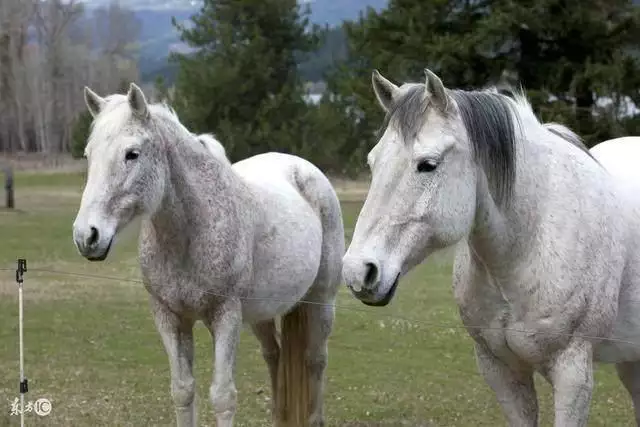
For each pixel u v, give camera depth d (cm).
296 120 2762
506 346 419
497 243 402
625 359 441
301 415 656
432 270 1546
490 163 388
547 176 409
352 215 1941
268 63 2825
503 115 393
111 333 1065
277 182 642
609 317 411
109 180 500
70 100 4862
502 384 434
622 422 711
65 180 3794
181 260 539
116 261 1653
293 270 609
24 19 4778
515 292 406
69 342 1013
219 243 543
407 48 2153
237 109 2814
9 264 1611
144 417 718
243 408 757
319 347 674
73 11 4875
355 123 2750
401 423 716
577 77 2036
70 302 1268
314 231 643
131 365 907
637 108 2139
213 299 546
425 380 854
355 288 360
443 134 370
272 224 597
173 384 548
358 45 2316
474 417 732
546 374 420
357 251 365
